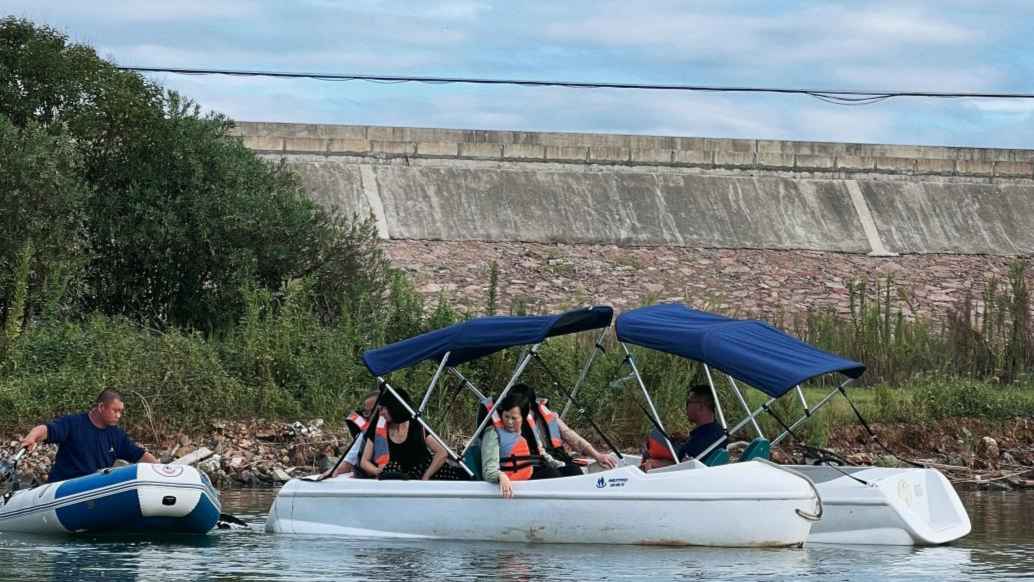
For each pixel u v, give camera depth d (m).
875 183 48.44
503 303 36.34
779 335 13.55
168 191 28.50
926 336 28.02
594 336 23.66
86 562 11.57
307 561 11.71
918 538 13.30
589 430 22.38
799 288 40.84
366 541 13.05
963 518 13.92
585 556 12.10
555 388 22.58
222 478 19.34
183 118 28.89
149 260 27.98
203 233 27.55
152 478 13.16
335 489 13.60
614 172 46.06
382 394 13.73
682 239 43.62
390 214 41.94
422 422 13.63
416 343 13.58
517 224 42.78
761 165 47.56
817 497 12.91
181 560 11.73
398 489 13.37
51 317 24.28
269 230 27.95
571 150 45.94
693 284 40.28
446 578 10.82
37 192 25.03
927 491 14.18
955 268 44.38
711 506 12.64
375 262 29.45
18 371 22.08
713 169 47.09
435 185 43.66
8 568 11.21
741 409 22.05
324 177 42.72
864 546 13.32
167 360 22.02
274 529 13.75
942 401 23.89
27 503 13.48
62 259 25.55
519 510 12.98
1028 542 13.70
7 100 27.58
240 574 10.98
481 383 22.72
